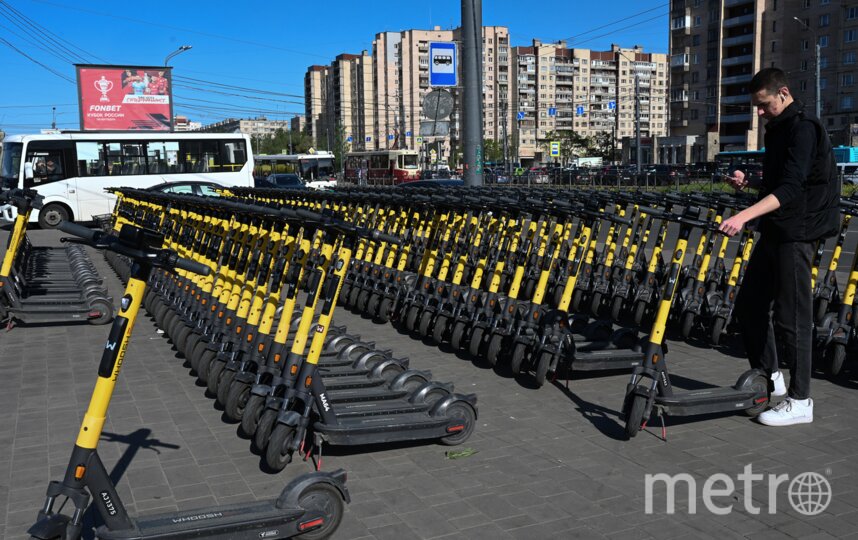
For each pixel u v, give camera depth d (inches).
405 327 331.6
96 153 918.4
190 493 165.9
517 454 188.4
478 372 264.1
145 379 255.8
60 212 904.9
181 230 317.4
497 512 156.6
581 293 353.7
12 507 158.9
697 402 197.0
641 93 4783.5
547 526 150.3
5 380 257.6
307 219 177.3
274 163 2079.2
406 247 349.7
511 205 278.2
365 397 203.8
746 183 225.9
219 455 187.8
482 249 359.3
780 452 187.3
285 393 176.6
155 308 333.4
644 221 372.8
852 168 1572.3
